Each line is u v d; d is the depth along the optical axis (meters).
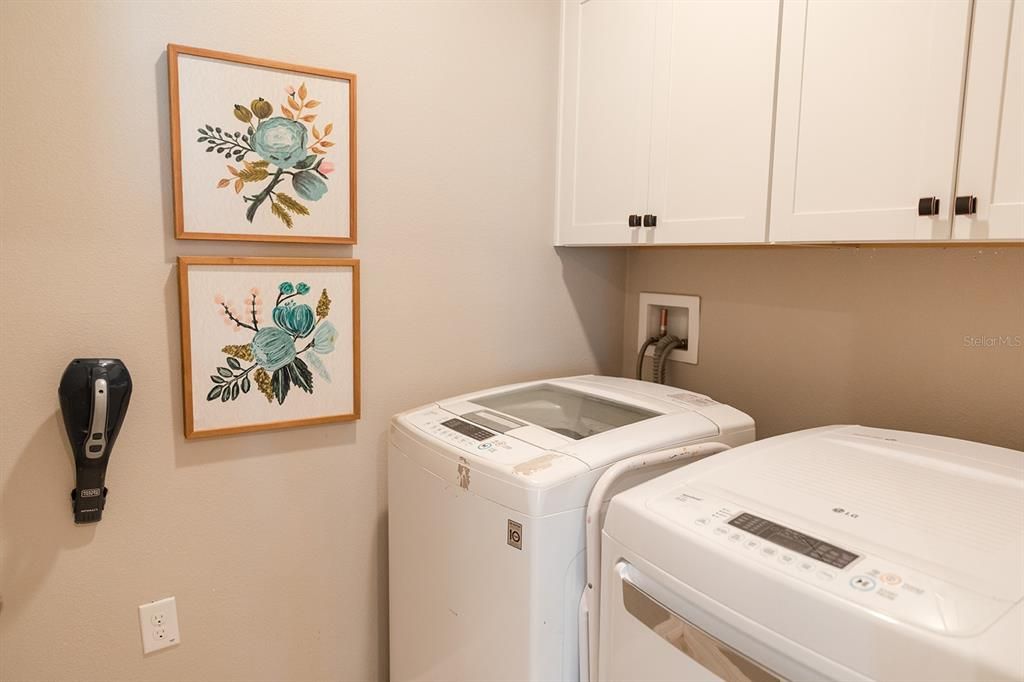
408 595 1.39
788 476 0.96
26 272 1.21
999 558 0.70
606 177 1.64
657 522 0.84
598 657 1.01
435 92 1.60
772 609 0.70
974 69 0.94
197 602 1.43
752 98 1.26
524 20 1.72
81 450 1.23
